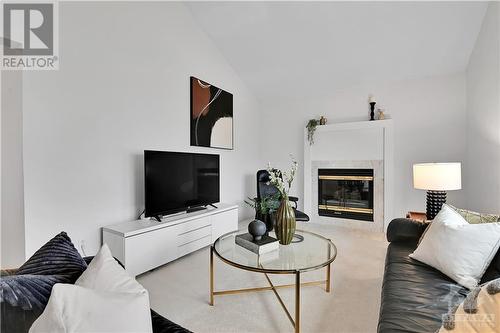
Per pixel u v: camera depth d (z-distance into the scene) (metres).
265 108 4.93
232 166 4.23
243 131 4.50
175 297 2.01
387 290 1.35
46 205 2.02
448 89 3.49
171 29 3.12
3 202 1.96
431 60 3.38
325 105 4.36
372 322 1.68
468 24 2.87
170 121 3.10
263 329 1.63
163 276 2.37
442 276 1.46
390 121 3.77
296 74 4.13
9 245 1.97
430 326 1.04
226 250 1.92
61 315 0.62
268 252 1.88
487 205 2.72
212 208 3.30
